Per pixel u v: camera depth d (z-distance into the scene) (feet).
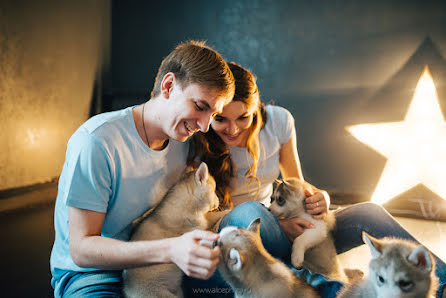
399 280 4.48
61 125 17.60
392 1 19.67
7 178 14.53
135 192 5.52
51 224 11.54
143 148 5.44
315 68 21.67
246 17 22.52
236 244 5.00
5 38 14.38
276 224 5.87
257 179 7.02
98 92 21.45
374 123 18.22
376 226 6.06
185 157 6.47
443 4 18.84
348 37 20.83
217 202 6.40
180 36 23.29
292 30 21.80
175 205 6.05
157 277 5.57
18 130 14.99
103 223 5.59
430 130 16.99
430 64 19.36
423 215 11.55
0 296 7.50
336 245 6.40
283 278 4.91
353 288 5.06
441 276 5.12
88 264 4.64
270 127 7.18
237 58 22.95
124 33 23.44
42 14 16.33
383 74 20.29
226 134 6.43
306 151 17.04
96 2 21.11
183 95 4.91
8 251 9.61
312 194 6.54
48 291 7.74
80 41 19.38
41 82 16.22
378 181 14.49
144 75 23.57
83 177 4.92
